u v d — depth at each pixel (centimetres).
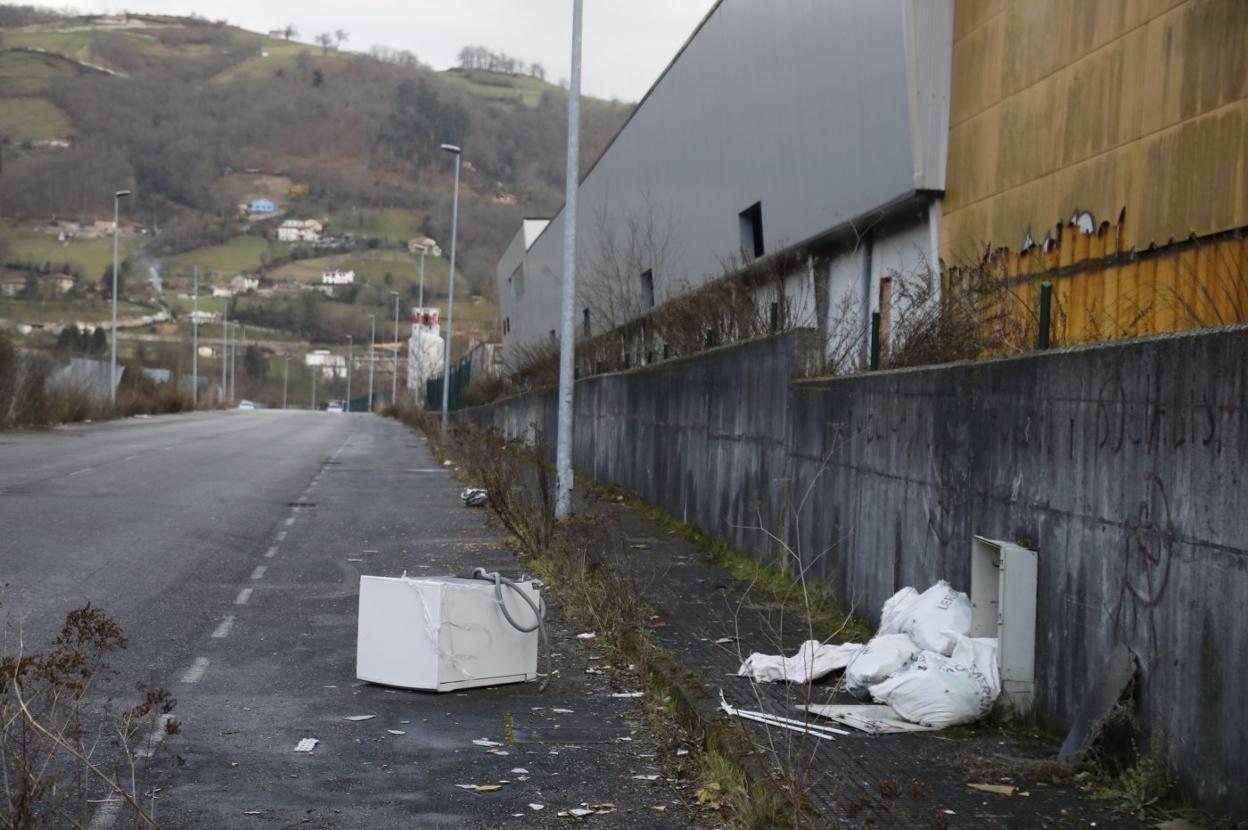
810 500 1273
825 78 1967
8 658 608
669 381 1961
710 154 2638
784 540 1345
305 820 629
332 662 1003
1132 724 669
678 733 805
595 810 657
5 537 1591
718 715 790
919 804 635
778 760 675
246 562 1517
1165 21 1197
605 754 764
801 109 2083
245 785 682
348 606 1248
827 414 1229
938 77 1680
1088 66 1336
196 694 881
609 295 3356
